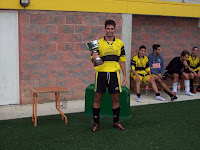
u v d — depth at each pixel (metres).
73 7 6.21
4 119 4.96
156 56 7.16
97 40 4.11
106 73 4.21
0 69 5.87
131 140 3.96
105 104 5.24
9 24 5.83
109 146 3.72
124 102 5.09
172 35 8.20
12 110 5.62
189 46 8.48
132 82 7.49
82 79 6.57
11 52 5.91
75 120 4.94
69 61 6.39
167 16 8.05
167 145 3.79
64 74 6.39
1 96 5.94
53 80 6.31
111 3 6.55
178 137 4.11
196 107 5.97
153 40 7.99
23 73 6.04
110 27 4.12
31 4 5.85
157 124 4.73
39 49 6.11
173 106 6.05
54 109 5.73
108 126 4.61
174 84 7.11
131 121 4.89
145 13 7.00
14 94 6.05
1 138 3.97
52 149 3.60
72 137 4.05
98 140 3.94
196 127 4.59
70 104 6.16
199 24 8.47
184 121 4.92
